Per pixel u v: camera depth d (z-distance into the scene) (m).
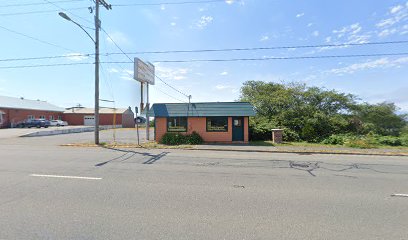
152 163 9.45
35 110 47.38
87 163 9.34
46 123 41.28
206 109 17.77
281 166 9.09
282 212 4.51
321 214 4.43
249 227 3.86
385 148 14.71
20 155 11.38
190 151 13.38
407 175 7.75
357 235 3.62
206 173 7.73
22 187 5.95
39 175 7.26
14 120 42.44
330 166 9.19
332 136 17.80
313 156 11.91
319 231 3.75
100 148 14.51
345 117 22.17
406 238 3.54
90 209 4.56
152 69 22.69
